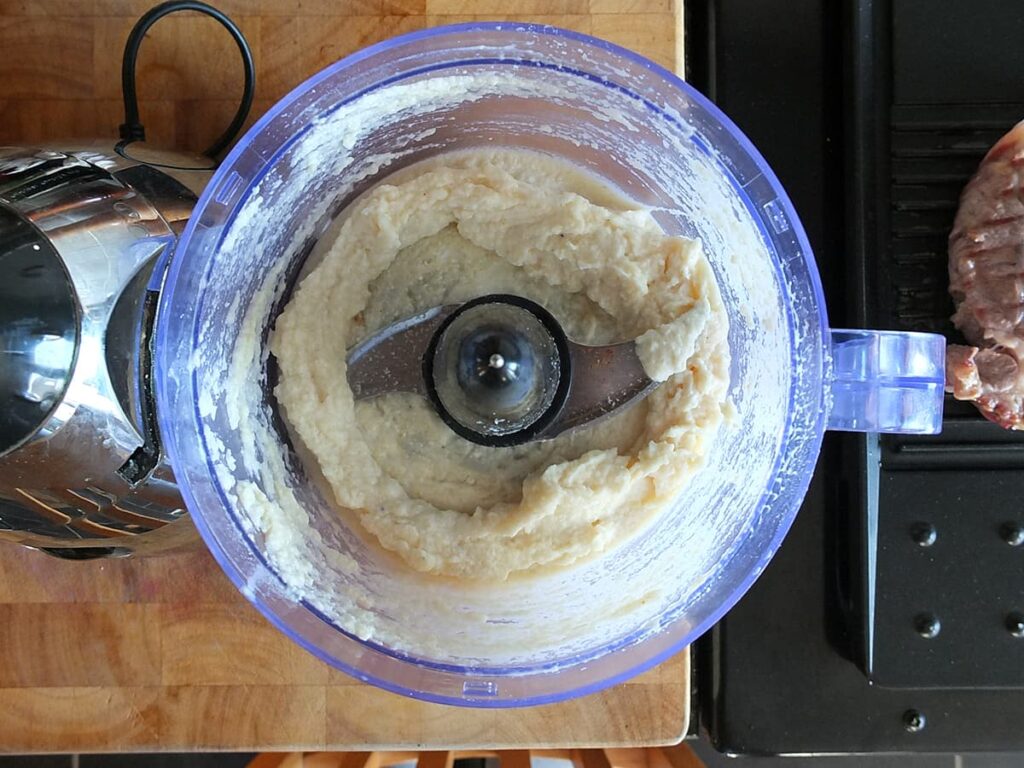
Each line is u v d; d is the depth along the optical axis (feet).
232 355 0.82
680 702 0.94
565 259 0.81
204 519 0.76
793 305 0.78
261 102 0.93
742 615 0.98
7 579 0.93
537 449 0.83
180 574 0.94
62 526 0.78
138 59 0.93
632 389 0.81
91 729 0.94
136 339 0.74
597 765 1.10
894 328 0.95
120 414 0.73
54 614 0.94
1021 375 0.92
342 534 0.84
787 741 0.98
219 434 0.80
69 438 0.71
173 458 0.73
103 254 0.73
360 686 0.94
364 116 0.83
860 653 0.95
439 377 0.81
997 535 0.95
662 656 0.78
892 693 0.97
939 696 0.97
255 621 0.94
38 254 0.69
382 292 0.84
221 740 0.94
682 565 0.82
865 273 0.95
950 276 0.94
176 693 0.94
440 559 0.81
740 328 0.84
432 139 0.88
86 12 0.92
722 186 0.82
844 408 0.76
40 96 0.93
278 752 1.10
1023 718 0.97
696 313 0.79
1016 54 0.94
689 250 0.80
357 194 0.88
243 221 0.80
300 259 0.87
